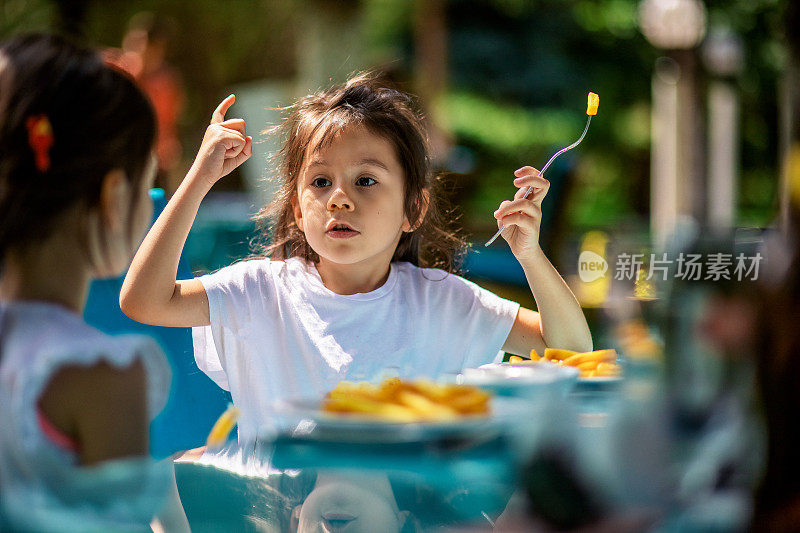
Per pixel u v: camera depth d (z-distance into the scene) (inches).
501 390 49.2
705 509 33.7
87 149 41.6
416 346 75.5
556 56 464.4
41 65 41.8
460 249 101.0
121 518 37.4
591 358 58.8
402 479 41.9
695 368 34.9
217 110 74.3
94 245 43.1
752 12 341.4
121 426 40.2
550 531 34.0
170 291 70.1
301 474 43.9
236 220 167.5
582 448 34.6
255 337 74.2
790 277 34.8
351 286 78.2
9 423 39.1
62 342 40.4
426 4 416.5
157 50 236.2
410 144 79.3
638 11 438.0
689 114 286.8
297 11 370.3
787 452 33.9
